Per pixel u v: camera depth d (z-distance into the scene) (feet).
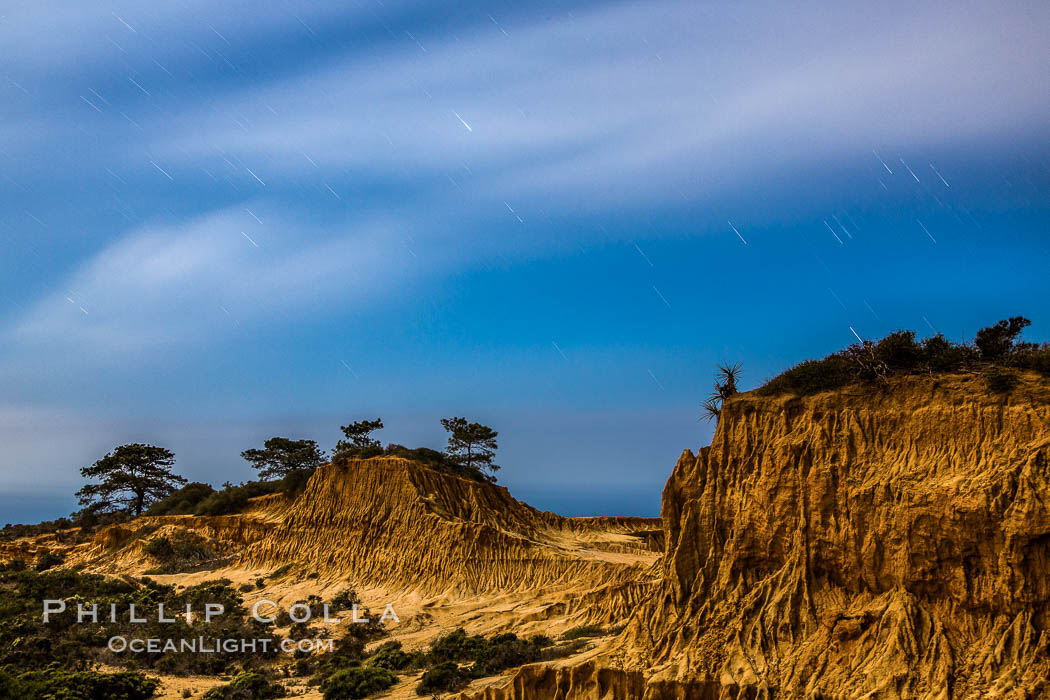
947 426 91.61
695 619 104.37
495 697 115.34
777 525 101.50
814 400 104.47
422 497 289.33
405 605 245.04
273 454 420.77
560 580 237.04
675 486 116.57
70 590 281.74
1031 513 80.43
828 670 89.66
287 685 184.96
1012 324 98.63
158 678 195.62
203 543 351.46
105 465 480.64
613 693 103.65
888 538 90.94
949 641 84.12
